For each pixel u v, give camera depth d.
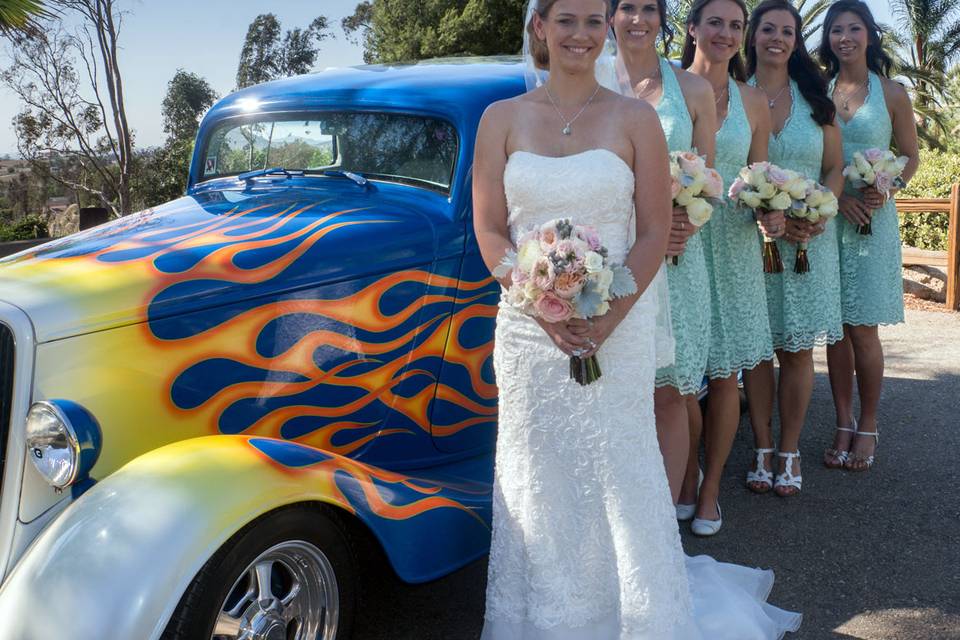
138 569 2.27
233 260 2.96
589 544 2.80
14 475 2.59
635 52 3.61
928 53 31.11
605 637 2.84
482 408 3.67
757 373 4.41
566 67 2.74
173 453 2.55
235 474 2.48
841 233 4.71
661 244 2.74
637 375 2.77
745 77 4.35
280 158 4.05
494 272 2.72
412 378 3.38
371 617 3.38
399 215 3.41
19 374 2.57
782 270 4.26
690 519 4.15
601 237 2.72
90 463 2.60
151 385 2.78
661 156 2.75
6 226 20.80
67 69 22.03
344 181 3.76
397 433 3.40
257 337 2.97
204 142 4.36
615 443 2.75
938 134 26.19
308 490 2.58
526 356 2.76
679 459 3.63
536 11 2.78
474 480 3.48
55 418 2.55
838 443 4.82
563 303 2.49
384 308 3.24
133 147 23.73
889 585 3.54
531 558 2.81
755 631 3.06
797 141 4.30
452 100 3.59
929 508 4.25
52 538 2.39
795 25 4.23
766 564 3.75
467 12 25.28
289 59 29.58
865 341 4.70
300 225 3.24
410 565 2.83
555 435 2.77
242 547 2.45
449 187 3.51
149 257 2.92
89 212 10.45
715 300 3.94
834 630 3.23
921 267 9.30
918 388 6.20
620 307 2.63
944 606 3.37
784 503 4.36
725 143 3.93
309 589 2.74
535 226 2.61
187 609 2.35
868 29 4.68
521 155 2.75
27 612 2.28
